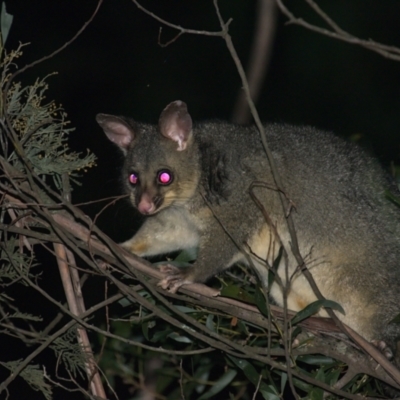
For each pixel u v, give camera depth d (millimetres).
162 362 11445
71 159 9062
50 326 9094
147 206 10578
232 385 11289
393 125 21375
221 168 10664
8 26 8742
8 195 8609
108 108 22078
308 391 8773
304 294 10617
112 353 11328
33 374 8977
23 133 8961
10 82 8203
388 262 10414
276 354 8594
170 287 8914
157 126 11219
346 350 9227
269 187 9461
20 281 9312
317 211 10523
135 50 22703
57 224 7969
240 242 10523
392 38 22250
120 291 8633
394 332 10125
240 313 8820
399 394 9359
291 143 10766
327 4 22156
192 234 11000
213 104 22359
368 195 10594
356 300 10422
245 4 22609
